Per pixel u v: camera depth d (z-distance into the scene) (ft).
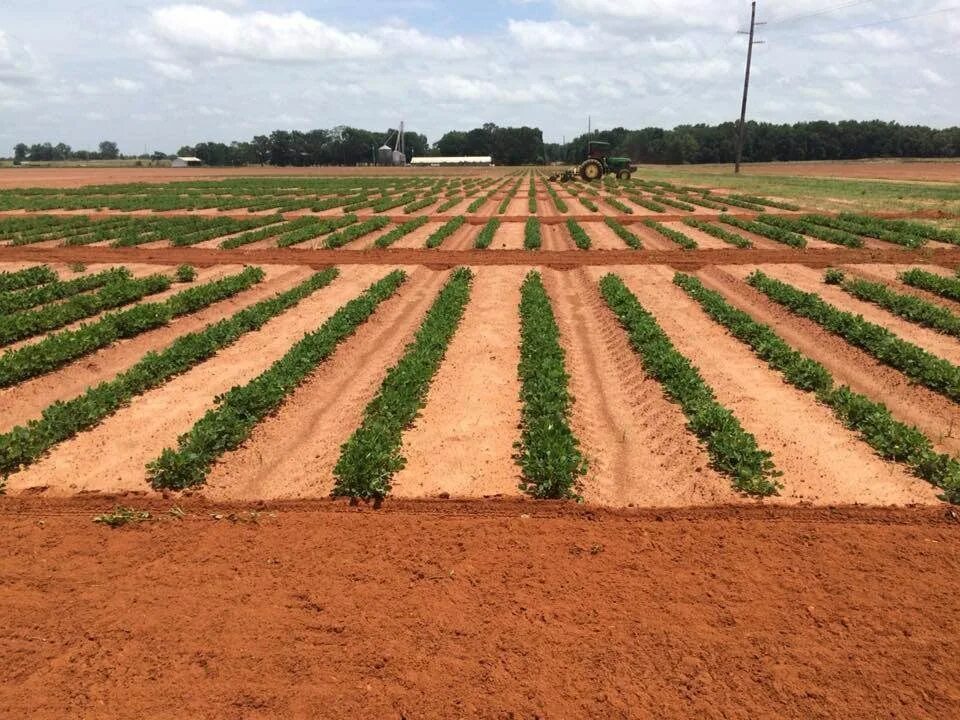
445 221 133.18
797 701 19.86
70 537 28.60
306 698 19.98
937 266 81.25
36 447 35.63
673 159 603.67
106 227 124.47
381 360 51.72
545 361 45.09
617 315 60.44
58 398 44.52
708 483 32.65
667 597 24.34
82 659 21.59
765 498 31.27
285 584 25.20
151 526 29.35
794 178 288.71
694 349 52.44
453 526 29.12
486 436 38.29
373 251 96.63
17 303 65.41
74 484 33.22
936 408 40.86
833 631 22.61
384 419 38.04
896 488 31.91
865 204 155.74
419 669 21.02
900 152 607.78
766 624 22.94
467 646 21.97
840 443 36.52
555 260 89.15
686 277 73.20
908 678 20.68
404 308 66.85
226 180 331.57
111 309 65.36
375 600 24.22
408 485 33.01
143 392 45.01
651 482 33.32
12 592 24.93
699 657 21.50
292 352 48.62
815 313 58.29
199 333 55.62
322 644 22.09
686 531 28.71
